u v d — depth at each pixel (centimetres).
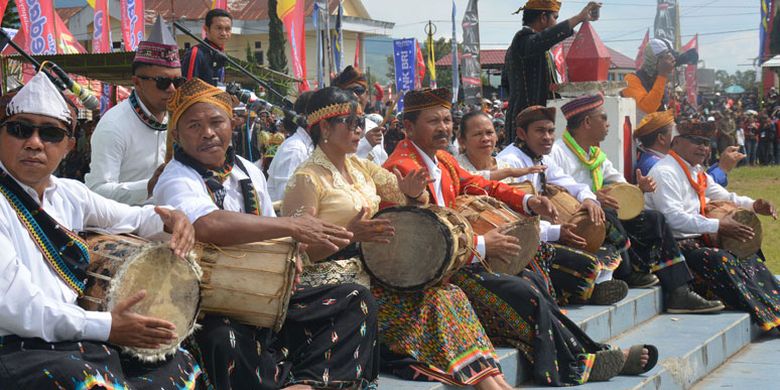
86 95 393
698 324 704
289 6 1486
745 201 803
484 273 521
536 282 551
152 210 383
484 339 476
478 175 592
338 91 463
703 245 788
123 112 493
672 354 609
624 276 743
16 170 328
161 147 504
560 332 526
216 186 406
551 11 813
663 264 743
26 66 1151
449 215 485
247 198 425
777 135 2927
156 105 491
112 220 373
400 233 462
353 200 457
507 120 834
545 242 632
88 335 319
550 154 738
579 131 739
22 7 1342
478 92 1491
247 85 1316
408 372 462
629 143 905
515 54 813
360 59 3825
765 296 758
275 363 397
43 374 302
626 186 709
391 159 550
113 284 331
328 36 1823
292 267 373
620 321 668
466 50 1489
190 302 351
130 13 1537
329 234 381
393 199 499
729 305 755
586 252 634
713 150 2514
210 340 369
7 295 309
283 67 3030
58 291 331
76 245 335
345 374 404
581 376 526
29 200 331
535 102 820
